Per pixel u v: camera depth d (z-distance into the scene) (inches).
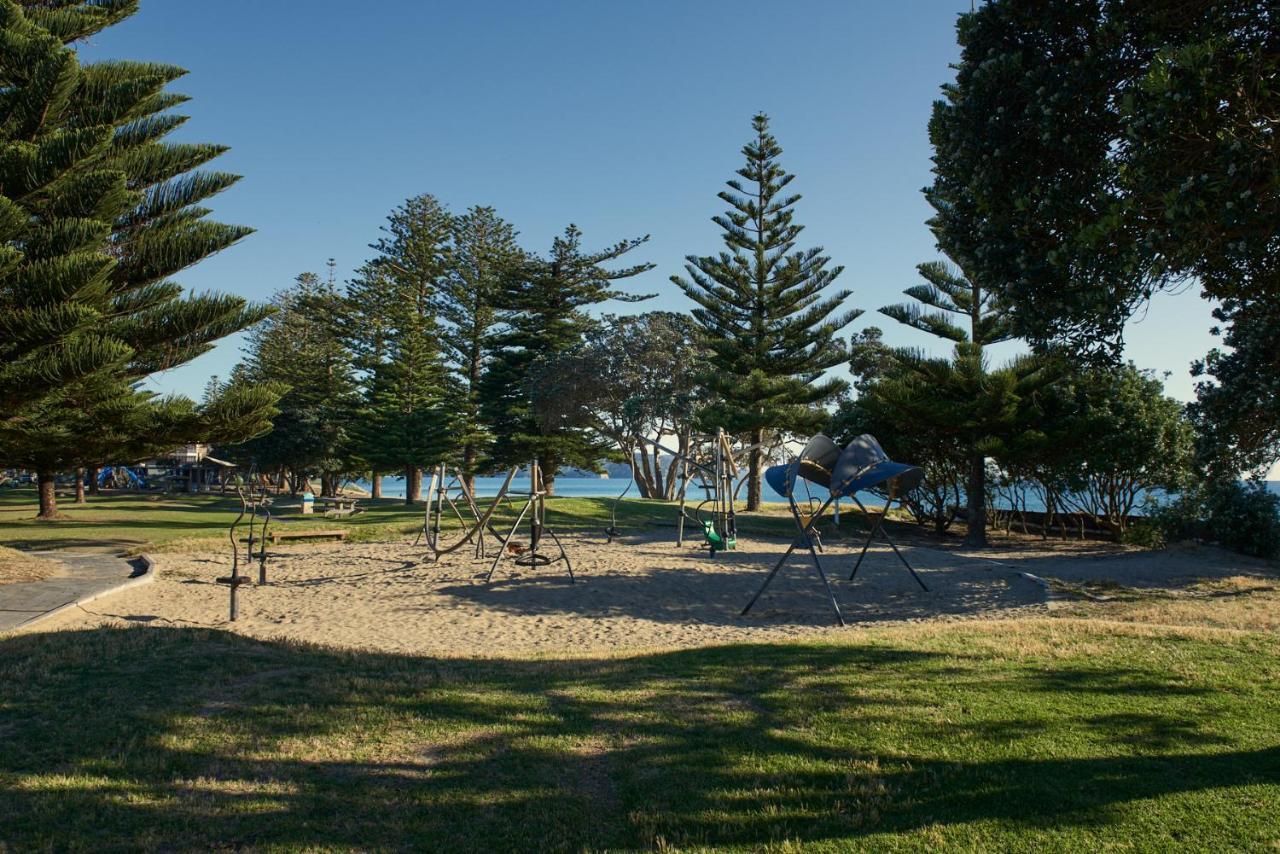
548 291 1551.4
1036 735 188.2
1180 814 147.6
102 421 572.4
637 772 168.9
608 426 1483.8
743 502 1461.6
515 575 549.3
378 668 249.9
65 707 198.5
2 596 407.5
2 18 551.8
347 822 145.7
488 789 160.4
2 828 138.7
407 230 1590.8
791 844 137.6
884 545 805.9
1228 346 508.7
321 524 910.4
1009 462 871.1
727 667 254.2
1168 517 735.7
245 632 344.8
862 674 242.2
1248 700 214.8
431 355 1536.7
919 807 151.7
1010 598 446.3
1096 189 277.6
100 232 518.6
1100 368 303.1
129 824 142.3
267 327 2130.9
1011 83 300.2
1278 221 223.6
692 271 1234.0
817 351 1233.4
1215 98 225.9
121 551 634.2
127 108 592.4
